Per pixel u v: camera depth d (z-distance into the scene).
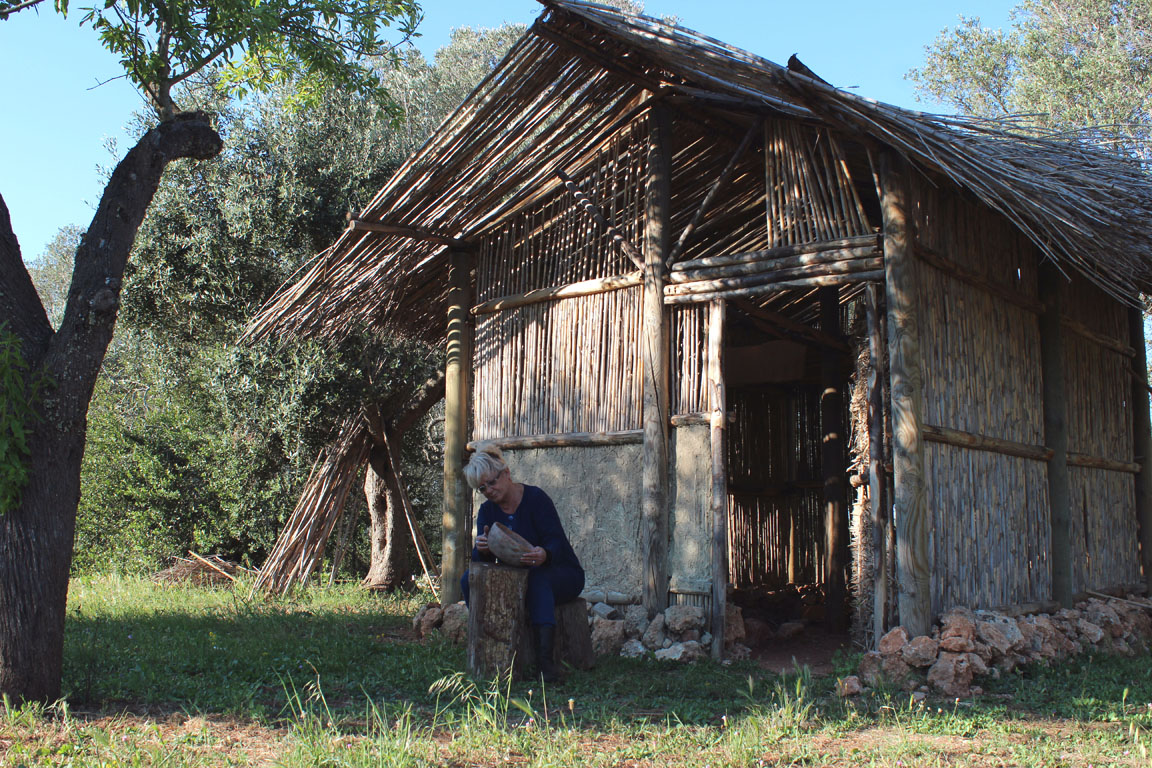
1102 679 6.12
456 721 4.70
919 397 6.25
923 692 5.56
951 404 6.88
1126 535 9.98
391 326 11.27
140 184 5.25
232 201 13.64
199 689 5.30
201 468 14.49
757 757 4.08
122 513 15.00
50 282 33.78
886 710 5.10
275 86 14.34
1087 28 19.58
